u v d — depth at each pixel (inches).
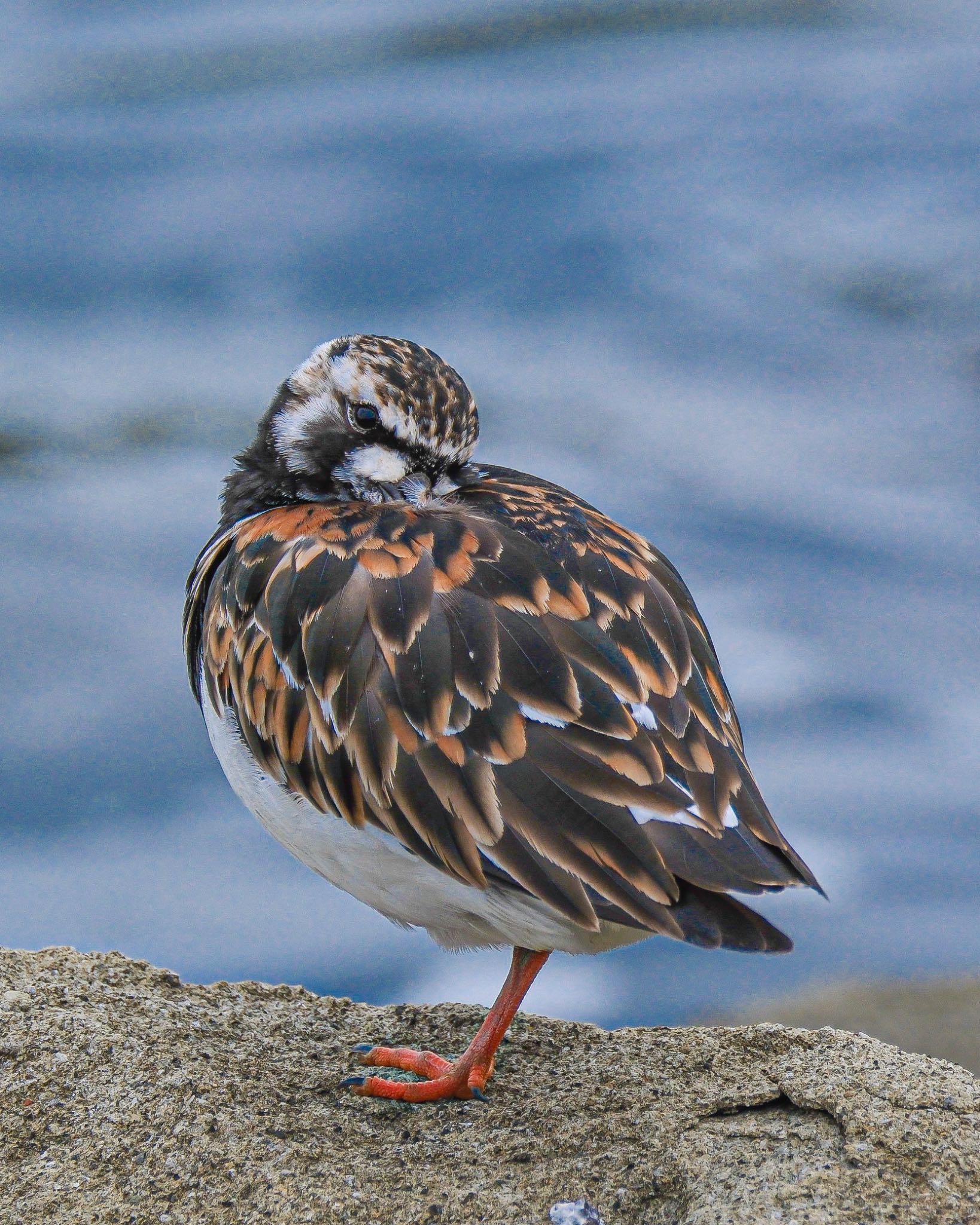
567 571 237.8
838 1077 230.1
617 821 214.5
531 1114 237.9
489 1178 222.4
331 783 235.9
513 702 221.8
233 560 265.1
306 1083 249.6
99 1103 230.5
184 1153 222.4
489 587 232.2
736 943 204.1
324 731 236.4
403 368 279.7
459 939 245.0
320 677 236.7
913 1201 204.2
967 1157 210.1
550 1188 218.2
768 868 213.6
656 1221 211.8
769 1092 231.5
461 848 220.7
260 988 283.9
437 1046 269.0
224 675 259.3
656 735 223.9
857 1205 204.1
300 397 294.7
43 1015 247.9
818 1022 534.3
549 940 225.6
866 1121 217.0
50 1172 220.4
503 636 226.8
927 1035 525.0
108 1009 260.1
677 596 254.4
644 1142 223.9
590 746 219.3
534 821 216.4
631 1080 244.8
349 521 250.5
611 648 229.3
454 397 280.2
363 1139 234.1
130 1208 214.8
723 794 223.1
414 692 226.4
